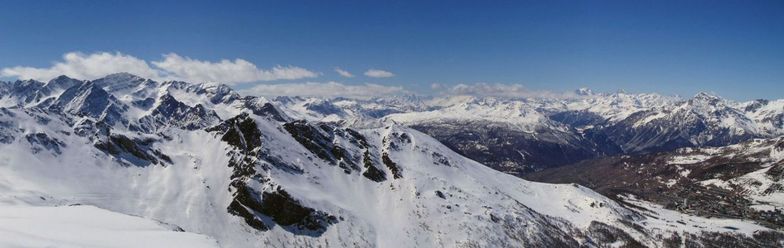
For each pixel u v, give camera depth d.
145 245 85.44
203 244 94.06
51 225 89.00
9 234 74.06
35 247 70.69
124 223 102.56
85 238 82.62
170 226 111.88
